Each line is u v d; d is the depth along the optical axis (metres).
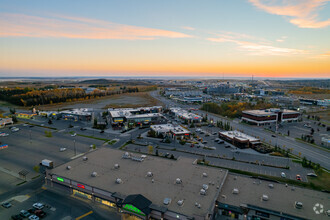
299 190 66.00
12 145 120.38
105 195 63.78
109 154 92.50
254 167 93.88
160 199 59.34
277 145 125.00
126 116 177.00
